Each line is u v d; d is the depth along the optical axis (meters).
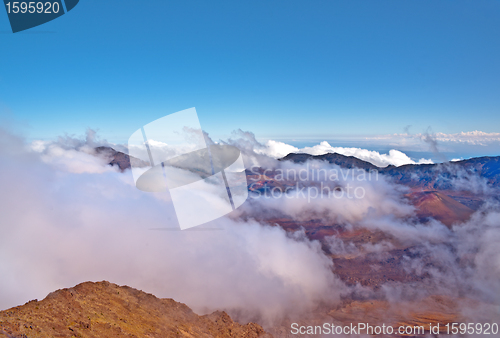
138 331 36.97
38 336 25.12
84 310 35.06
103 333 31.09
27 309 29.75
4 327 24.19
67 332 27.89
